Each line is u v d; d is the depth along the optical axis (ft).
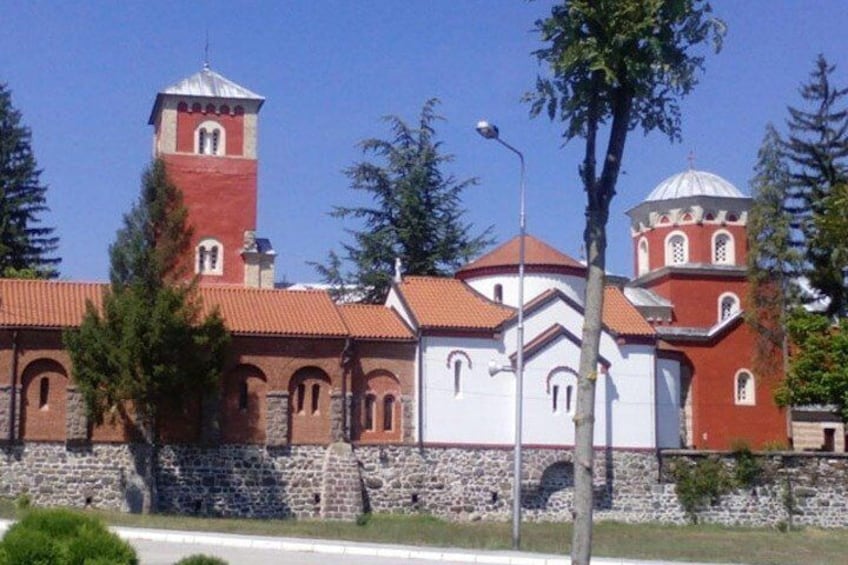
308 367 185.37
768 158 232.32
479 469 188.14
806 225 231.50
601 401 194.18
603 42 56.08
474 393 190.08
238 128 265.75
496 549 132.36
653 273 261.03
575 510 56.80
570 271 204.95
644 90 56.59
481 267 206.80
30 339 176.24
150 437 175.83
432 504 185.88
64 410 176.24
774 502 197.06
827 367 206.28
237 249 261.65
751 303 227.81
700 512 195.11
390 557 115.24
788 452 198.80
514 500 142.00
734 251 259.60
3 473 172.96
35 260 288.10
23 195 288.30
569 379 191.83
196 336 173.27
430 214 274.98
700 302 255.70
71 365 173.68
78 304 183.42
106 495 175.22
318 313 191.52
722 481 195.93
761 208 230.27
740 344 228.43
